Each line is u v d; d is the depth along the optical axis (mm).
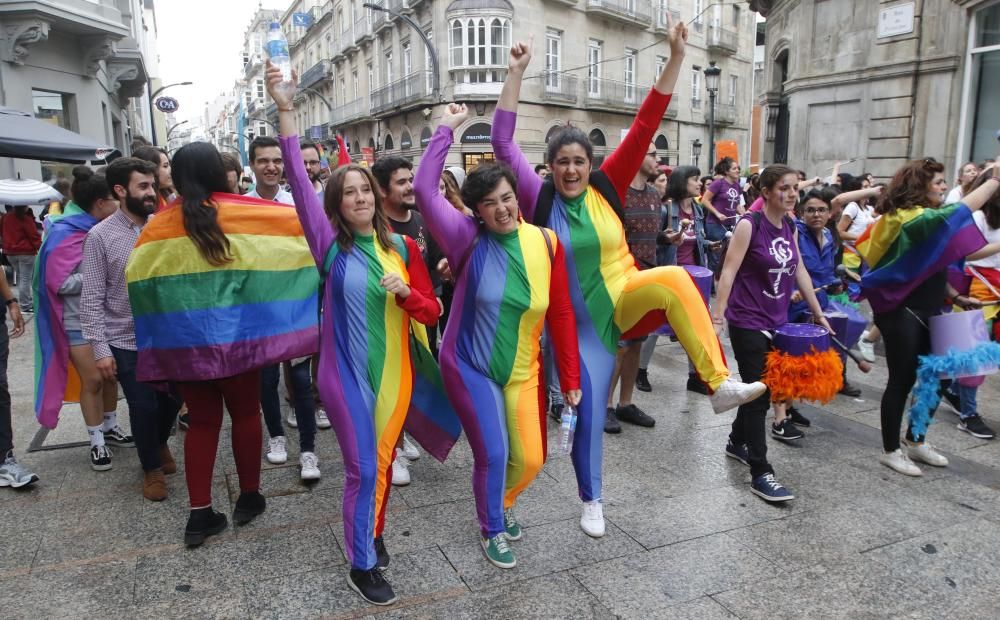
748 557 2838
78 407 4926
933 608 2492
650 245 4438
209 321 2779
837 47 10992
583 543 2957
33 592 2604
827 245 4594
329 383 2531
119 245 3277
